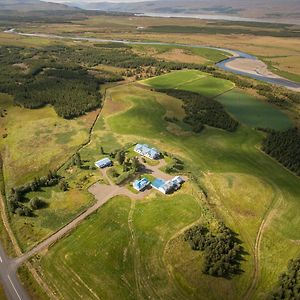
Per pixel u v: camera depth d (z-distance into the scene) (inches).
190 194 4077.3
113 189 4180.6
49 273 3117.6
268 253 3353.8
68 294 2930.6
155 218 3715.6
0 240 3513.8
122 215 3774.6
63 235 3516.2
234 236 3531.0
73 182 4325.8
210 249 3213.6
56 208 3897.6
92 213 3799.2
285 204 4033.0
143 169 4584.2
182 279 3038.9
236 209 3919.8
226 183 4365.2
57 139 5506.9
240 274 3112.7
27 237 3518.7
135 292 2940.5
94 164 4699.8
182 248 3314.5
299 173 4635.8
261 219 3782.0
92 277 3073.3
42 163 4849.9
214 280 3029.0
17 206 3907.5
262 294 2957.7
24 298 2910.9
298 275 2977.4
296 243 3481.8
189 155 5039.4
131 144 5295.3
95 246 3383.4
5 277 3088.1
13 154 5128.0
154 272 3110.2
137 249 3348.9
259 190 4242.1
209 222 3622.0
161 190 4111.7
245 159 5034.5
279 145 5265.8
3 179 4569.4
